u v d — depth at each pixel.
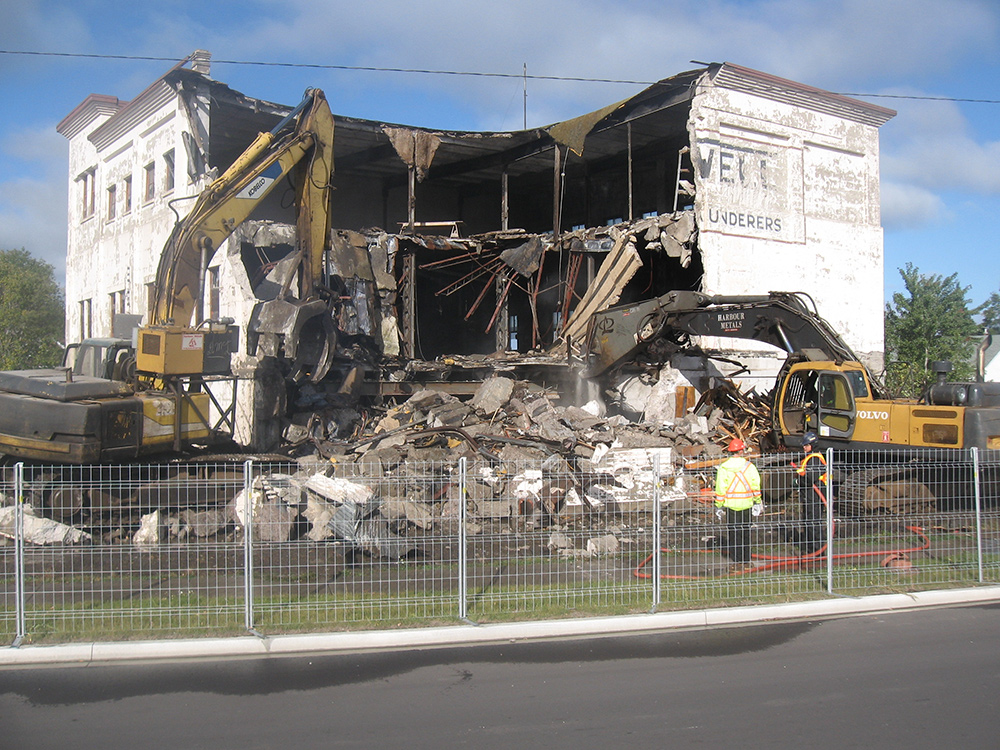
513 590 8.04
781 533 9.83
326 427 16.31
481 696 5.68
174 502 10.73
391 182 29.12
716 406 16.70
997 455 11.09
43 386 10.80
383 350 20.22
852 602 7.88
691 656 6.55
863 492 11.27
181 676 6.07
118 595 7.79
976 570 8.91
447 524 10.62
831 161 22.59
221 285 20.05
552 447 13.26
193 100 20.81
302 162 14.92
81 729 5.11
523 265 21.94
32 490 10.38
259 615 7.12
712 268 19.95
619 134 23.94
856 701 5.57
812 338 14.32
